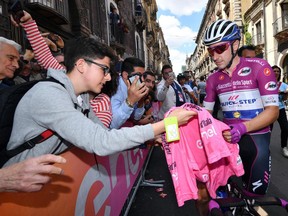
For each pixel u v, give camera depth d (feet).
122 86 7.38
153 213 9.20
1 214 3.07
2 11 15.79
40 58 7.48
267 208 8.95
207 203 6.13
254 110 5.82
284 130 14.67
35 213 3.53
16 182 3.09
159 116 14.73
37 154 3.85
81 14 28.30
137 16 65.00
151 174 13.16
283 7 47.78
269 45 54.19
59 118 3.60
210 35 5.69
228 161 5.65
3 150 3.97
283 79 49.65
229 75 5.99
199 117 5.12
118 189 7.22
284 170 12.68
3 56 6.99
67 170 4.35
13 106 3.86
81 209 4.81
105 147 3.63
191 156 5.32
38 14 20.42
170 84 13.87
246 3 67.82
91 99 6.31
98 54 4.29
